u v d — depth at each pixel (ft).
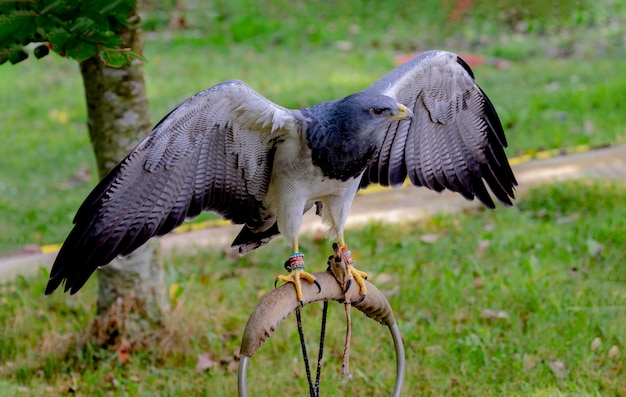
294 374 25.98
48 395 25.23
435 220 35.78
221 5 71.77
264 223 20.25
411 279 31.04
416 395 25.07
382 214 37.32
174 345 27.68
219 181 18.94
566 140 43.78
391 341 27.53
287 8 71.97
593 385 25.08
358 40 66.28
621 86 50.57
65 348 27.61
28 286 31.78
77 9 19.33
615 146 42.86
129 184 17.83
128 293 27.78
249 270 32.81
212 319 28.99
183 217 18.72
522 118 47.14
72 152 47.65
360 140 18.25
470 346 26.73
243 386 17.39
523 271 31.04
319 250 33.91
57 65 63.52
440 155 22.27
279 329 28.32
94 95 26.68
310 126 18.08
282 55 63.36
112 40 19.31
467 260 32.37
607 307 28.45
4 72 62.13
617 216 34.53
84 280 17.95
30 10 18.88
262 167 19.02
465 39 64.69
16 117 53.31
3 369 26.94
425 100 21.43
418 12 69.82
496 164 22.54
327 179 18.72
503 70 57.82
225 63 61.41
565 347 26.63
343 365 18.54
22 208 39.88
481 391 25.03
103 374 26.55
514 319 28.27
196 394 25.40
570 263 31.55
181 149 18.06
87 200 17.44
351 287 18.75
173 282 30.73
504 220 35.40
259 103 17.57
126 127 26.89
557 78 54.75
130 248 18.30
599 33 64.75
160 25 68.59
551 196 36.83
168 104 52.54
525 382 25.21
